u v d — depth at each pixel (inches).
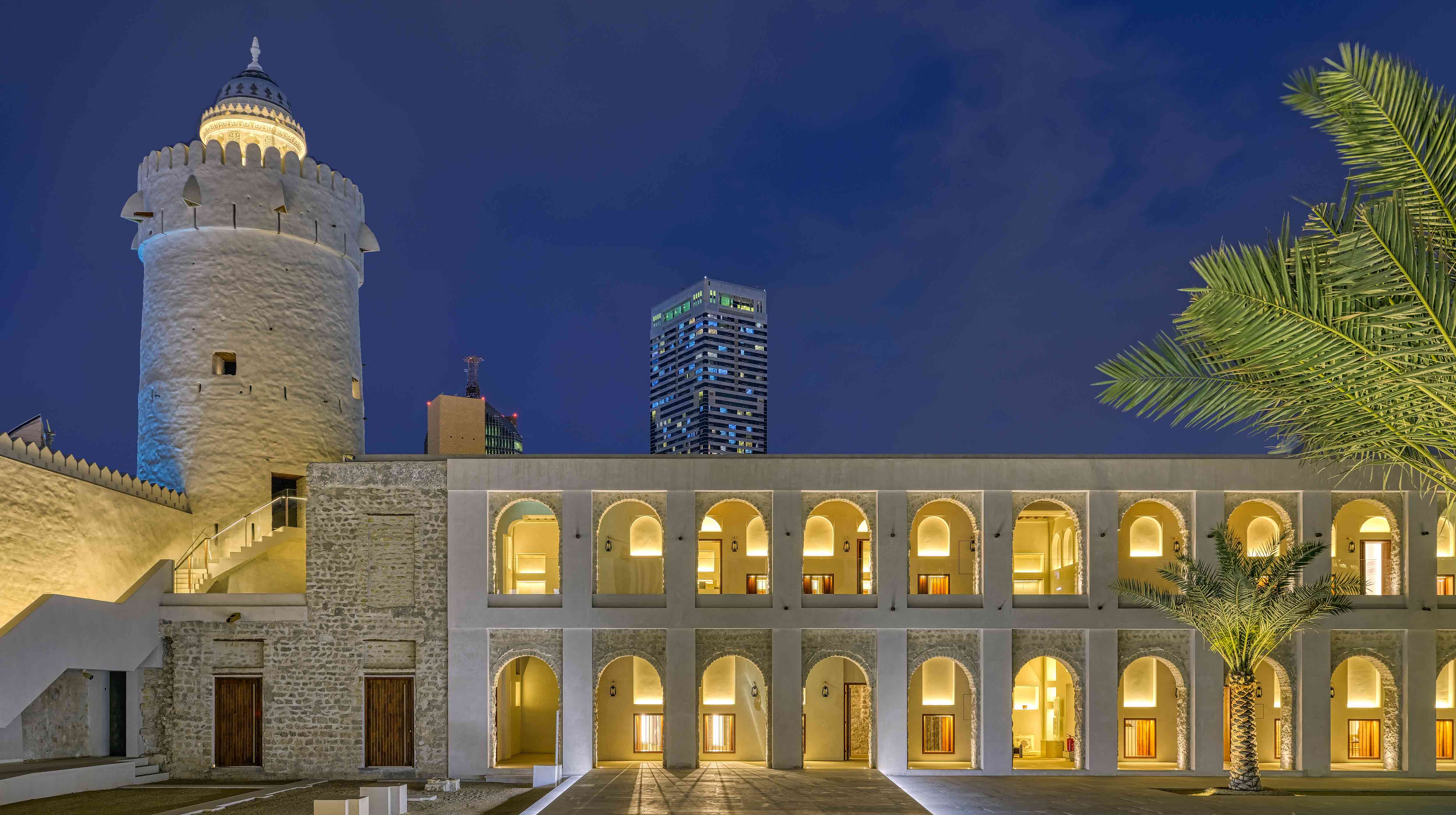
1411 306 356.2
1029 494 1165.1
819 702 1259.8
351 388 1408.7
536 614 1135.0
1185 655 1147.9
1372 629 1135.0
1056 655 1144.2
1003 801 852.6
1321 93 354.6
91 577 1056.8
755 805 820.6
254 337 1295.5
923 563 1291.8
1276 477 1151.6
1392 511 1160.2
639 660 1273.4
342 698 1130.0
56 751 1023.6
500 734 1216.2
